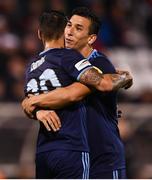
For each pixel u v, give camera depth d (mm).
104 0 46812
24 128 31922
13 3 44781
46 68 16984
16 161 31656
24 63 40156
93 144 17594
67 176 16609
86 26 18000
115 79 16750
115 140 17875
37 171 17172
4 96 37281
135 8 48281
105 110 17844
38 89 17047
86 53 18125
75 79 16797
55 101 16656
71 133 16672
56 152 16609
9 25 43031
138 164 31328
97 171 17609
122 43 44094
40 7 44938
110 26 44531
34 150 31719
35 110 16969
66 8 45344
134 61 41062
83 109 17078
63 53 16906
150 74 40250
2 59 39844
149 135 32344
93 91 17141
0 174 30422
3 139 31828
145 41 45938
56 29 17234
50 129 16672
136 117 32719
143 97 38062
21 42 41875
